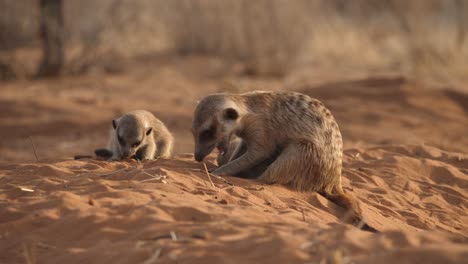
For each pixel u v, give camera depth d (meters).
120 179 9.45
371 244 6.38
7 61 30.31
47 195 8.45
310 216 8.38
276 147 10.33
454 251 5.72
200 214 7.62
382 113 22.38
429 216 11.25
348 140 19.31
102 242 6.96
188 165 10.71
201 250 6.39
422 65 32.03
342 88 24.62
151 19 37.81
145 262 6.23
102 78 30.08
